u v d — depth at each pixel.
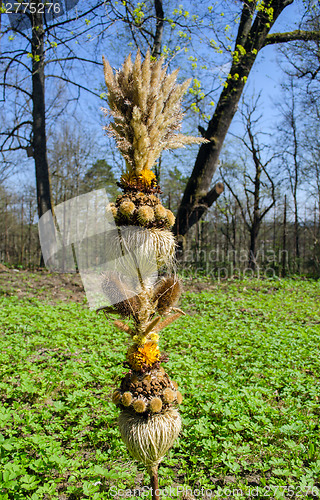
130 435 2.35
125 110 2.53
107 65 2.55
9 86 15.74
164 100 2.63
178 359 5.67
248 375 5.43
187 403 4.37
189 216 13.33
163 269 2.64
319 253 19.27
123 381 2.48
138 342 2.52
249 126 22.23
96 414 4.36
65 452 3.60
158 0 13.78
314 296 11.46
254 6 12.05
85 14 13.02
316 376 5.45
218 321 8.41
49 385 4.82
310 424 4.04
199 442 3.68
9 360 5.54
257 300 10.57
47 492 2.96
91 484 3.04
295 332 7.42
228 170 26.03
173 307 2.70
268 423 4.00
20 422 3.82
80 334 7.12
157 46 13.89
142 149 2.50
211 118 13.41
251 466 3.49
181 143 2.77
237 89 13.09
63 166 25.25
